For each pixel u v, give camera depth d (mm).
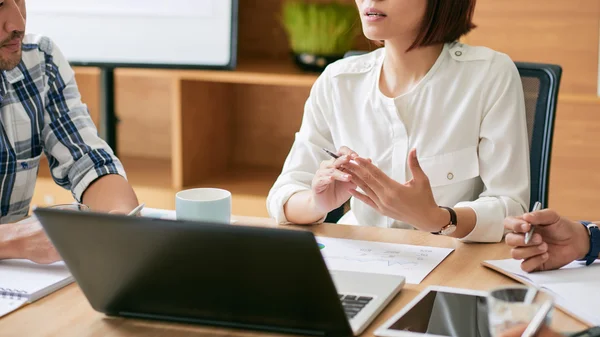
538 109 1731
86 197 1757
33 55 1807
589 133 2701
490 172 1641
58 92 1857
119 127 3633
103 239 993
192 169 3209
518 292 956
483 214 1437
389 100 1708
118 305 1065
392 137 1726
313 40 3000
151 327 1051
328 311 978
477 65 1690
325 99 1798
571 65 2705
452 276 1231
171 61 3033
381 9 1621
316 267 928
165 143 3605
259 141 3518
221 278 984
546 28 2699
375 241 1411
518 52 2748
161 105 3578
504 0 2723
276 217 1579
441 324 1021
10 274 1220
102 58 3070
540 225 1260
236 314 1024
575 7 2660
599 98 2648
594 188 2734
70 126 1837
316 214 1513
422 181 1392
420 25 1647
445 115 1690
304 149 1789
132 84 3588
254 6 3422
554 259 1254
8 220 1732
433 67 1704
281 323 1016
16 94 1764
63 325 1054
